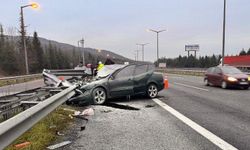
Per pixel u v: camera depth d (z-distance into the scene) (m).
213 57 104.75
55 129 6.53
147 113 8.87
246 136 6.01
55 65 112.62
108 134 6.22
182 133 6.28
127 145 5.38
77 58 129.88
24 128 4.85
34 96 8.76
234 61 47.56
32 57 85.50
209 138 5.85
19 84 25.61
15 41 83.88
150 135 6.12
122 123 7.36
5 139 4.08
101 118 8.06
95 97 10.97
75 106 10.26
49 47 113.81
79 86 11.04
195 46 106.06
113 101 11.84
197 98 12.84
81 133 6.31
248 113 8.79
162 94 14.63
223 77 18.52
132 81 12.05
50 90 10.20
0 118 6.46
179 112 9.02
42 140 5.52
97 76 13.62
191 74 45.19
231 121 7.56
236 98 12.82
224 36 31.09
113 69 13.78
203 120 7.70
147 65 12.89
